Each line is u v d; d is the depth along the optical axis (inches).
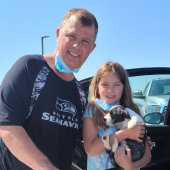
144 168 95.7
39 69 62.9
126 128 72.3
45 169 47.9
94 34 69.7
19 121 53.4
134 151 72.3
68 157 68.2
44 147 60.4
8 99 53.2
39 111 59.5
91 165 76.3
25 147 49.3
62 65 67.2
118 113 74.7
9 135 50.4
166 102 104.3
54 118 61.8
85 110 78.0
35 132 59.5
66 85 68.2
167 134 101.0
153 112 101.3
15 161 58.0
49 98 61.6
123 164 68.4
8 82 55.6
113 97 80.6
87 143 75.9
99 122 76.7
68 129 66.6
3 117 51.4
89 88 87.3
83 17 65.5
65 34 65.8
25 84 57.4
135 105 87.6
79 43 65.9
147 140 81.0
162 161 99.3
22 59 62.4
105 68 81.0
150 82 105.9
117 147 70.9
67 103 66.9
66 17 67.4
